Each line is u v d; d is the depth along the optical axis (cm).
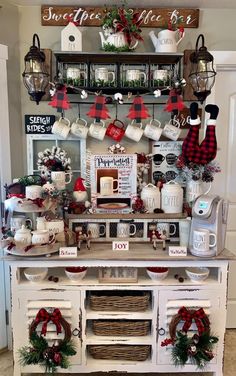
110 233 208
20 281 185
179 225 200
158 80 203
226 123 232
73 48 200
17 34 210
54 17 210
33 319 181
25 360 176
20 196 192
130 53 196
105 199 213
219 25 216
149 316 185
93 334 191
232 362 210
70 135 215
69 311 183
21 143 217
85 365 187
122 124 218
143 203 209
